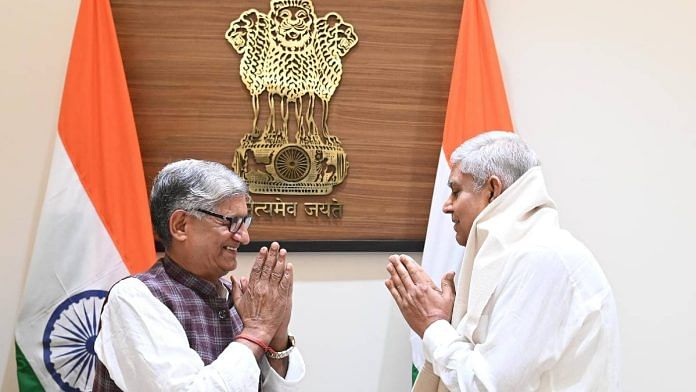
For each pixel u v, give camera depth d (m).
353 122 2.81
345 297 2.82
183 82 2.74
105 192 2.57
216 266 1.76
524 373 1.67
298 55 2.78
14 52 2.68
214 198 1.74
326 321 2.81
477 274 1.80
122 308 1.67
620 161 2.87
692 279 2.87
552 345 1.69
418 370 2.68
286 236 2.79
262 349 1.73
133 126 2.60
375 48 2.82
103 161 2.57
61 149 2.55
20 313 2.51
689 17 2.89
